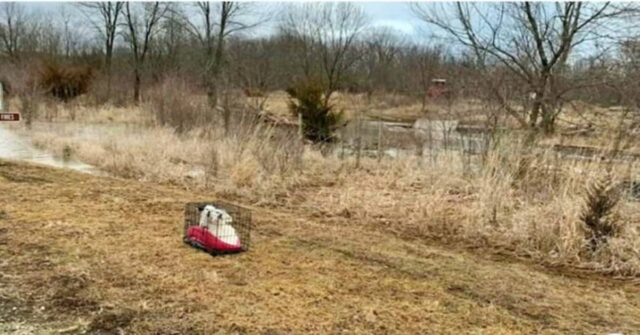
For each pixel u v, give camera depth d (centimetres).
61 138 1201
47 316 285
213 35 2364
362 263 382
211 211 400
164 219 477
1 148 1110
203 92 1753
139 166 812
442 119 834
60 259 362
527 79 1012
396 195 627
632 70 804
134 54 2773
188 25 2455
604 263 409
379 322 286
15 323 277
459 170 709
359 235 465
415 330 279
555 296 338
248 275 347
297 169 769
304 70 2459
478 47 1224
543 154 613
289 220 509
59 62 2734
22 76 2206
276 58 2508
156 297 308
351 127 1113
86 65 2777
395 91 2241
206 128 1072
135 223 458
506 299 328
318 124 1115
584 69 1118
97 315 286
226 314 289
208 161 789
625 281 379
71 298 305
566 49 1089
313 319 286
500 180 579
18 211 480
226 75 1855
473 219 504
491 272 378
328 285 335
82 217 471
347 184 705
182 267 355
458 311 305
